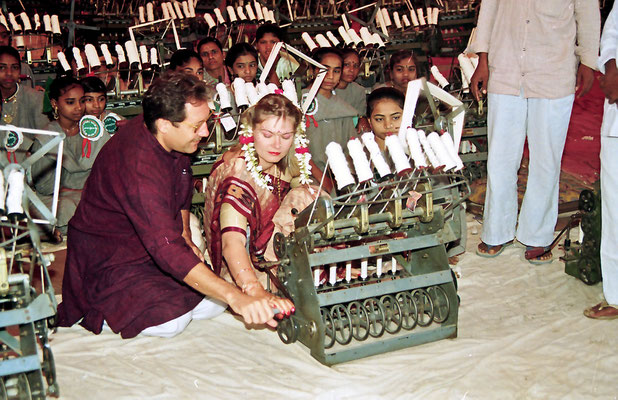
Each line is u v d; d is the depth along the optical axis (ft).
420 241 10.88
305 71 19.75
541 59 13.62
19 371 8.56
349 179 9.86
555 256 14.64
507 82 13.91
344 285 11.41
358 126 18.26
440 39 29.17
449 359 10.38
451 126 11.37
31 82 22.09
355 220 10.20
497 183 14.38
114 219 10.73
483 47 14.15
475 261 14.60
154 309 10.82
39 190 16.67
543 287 13.12
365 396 9.38
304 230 10.14
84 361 10.36
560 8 13.37
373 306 11.01
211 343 10.98
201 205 15.84
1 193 8.37
